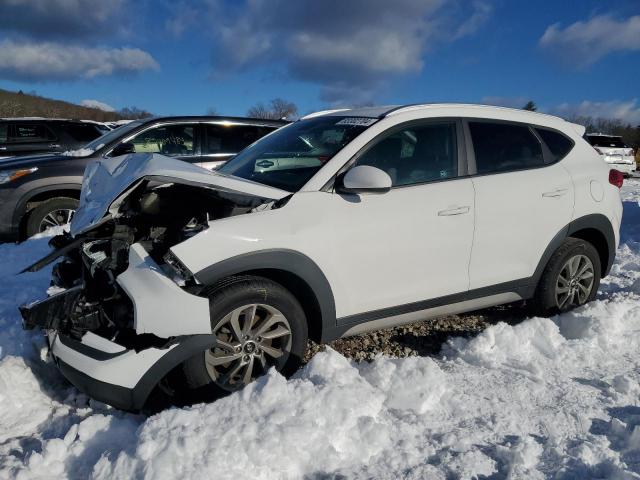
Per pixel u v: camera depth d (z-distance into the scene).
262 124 8.09
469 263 3.82
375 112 3.93
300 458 2.52
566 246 4.31
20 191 6.81
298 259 3.18
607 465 2.53
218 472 2.32
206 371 3.01
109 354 2.85
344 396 2.82
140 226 3.30
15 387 3.21
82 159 7.14
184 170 3.19
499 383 3.35
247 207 3.23
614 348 3.85
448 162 3.84
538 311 4.39
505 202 3.91
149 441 2.41
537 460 2.60
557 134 4.42
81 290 3.09
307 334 3.34
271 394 2.75
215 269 2.95
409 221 3.53
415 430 2.85
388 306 3.57
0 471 2.49
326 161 3.49
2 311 4.60
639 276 5.83
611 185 4.52
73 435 2.70
